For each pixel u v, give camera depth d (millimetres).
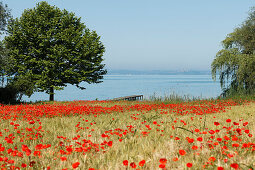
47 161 3305
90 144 3834
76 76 26438
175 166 3059
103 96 52125
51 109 10273
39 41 25297
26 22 25641
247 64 23078
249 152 3436
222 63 24938
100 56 27641
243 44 25672
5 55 19953
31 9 26859
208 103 16125
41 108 10859
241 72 23125
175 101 19016
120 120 7707
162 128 5863
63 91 75062
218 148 3658
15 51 24375
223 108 11727
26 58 24656
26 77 22750
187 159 3215
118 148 3877
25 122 7238
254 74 22562
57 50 24484
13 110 10211
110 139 4633
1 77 21328
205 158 3242
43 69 25719
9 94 20641
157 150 3756
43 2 26766
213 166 2828
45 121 7641
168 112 10516
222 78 26344
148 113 10289
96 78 27578
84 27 28469
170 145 3930
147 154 3576
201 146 3631
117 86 99562
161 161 2666
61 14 27422
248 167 2738
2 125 6691
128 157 3451
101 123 6859
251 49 25016
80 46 25969
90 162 3258
